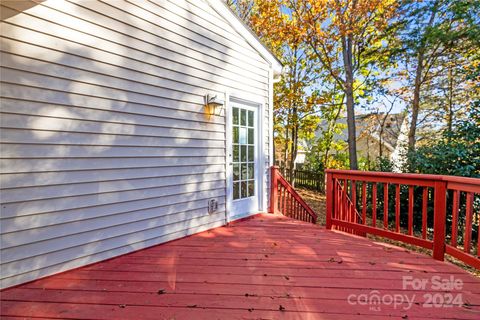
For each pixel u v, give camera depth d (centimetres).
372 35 778
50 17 212
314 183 1051
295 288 196
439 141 571
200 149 344
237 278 213
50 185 215
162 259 254
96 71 241
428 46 686
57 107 217
